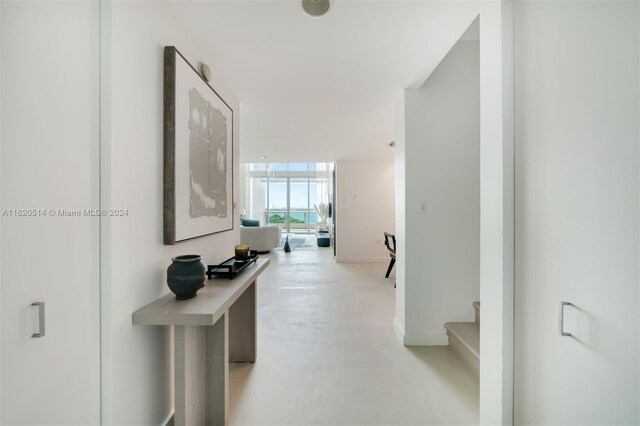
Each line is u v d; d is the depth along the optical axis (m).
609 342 0.80
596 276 0.84
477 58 2.63
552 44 1.00
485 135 1.35
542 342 1.05
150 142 1.35
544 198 1.04
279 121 3.53
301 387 1.99
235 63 2.10
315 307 3.62
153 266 1.37
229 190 2.36
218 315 1.28
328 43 1.86
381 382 2.05
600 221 0.83
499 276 1.23
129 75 1.20
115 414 1.12
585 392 0.88
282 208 11.88
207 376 1.66
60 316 0.93
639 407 0.73
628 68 0.75
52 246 0.91
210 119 1.92
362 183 6.85
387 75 2.32
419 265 2.64
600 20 0.83
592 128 0.85
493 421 1.28
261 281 4.92
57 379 0.92
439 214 2.64
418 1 1.49
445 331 2.64
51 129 0.90
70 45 0.97
